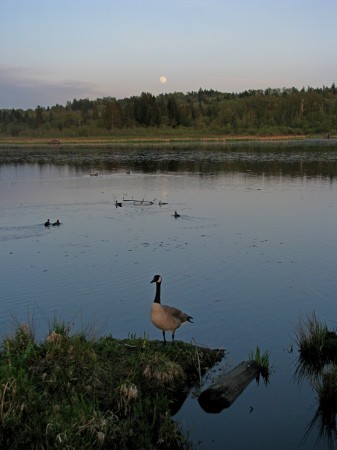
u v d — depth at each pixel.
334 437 9.43
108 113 172.88
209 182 51.03
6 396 8.45
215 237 25.47
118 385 9.76
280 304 16.05
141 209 34.88
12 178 57.12
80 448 7.96
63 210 34.94
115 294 17.14
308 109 186.38
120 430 8.66
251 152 93.69
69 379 9.64
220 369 11.73
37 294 17.19
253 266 20.16
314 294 16.95
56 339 10.54
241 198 39.41
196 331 13.99
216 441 9.27
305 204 35.75
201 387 10.95
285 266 20.12
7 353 9.77
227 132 169.12
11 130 175.75
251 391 10.91
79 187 48.50
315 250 22.59
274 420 9.94
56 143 146.88
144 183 51.09
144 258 21.55
